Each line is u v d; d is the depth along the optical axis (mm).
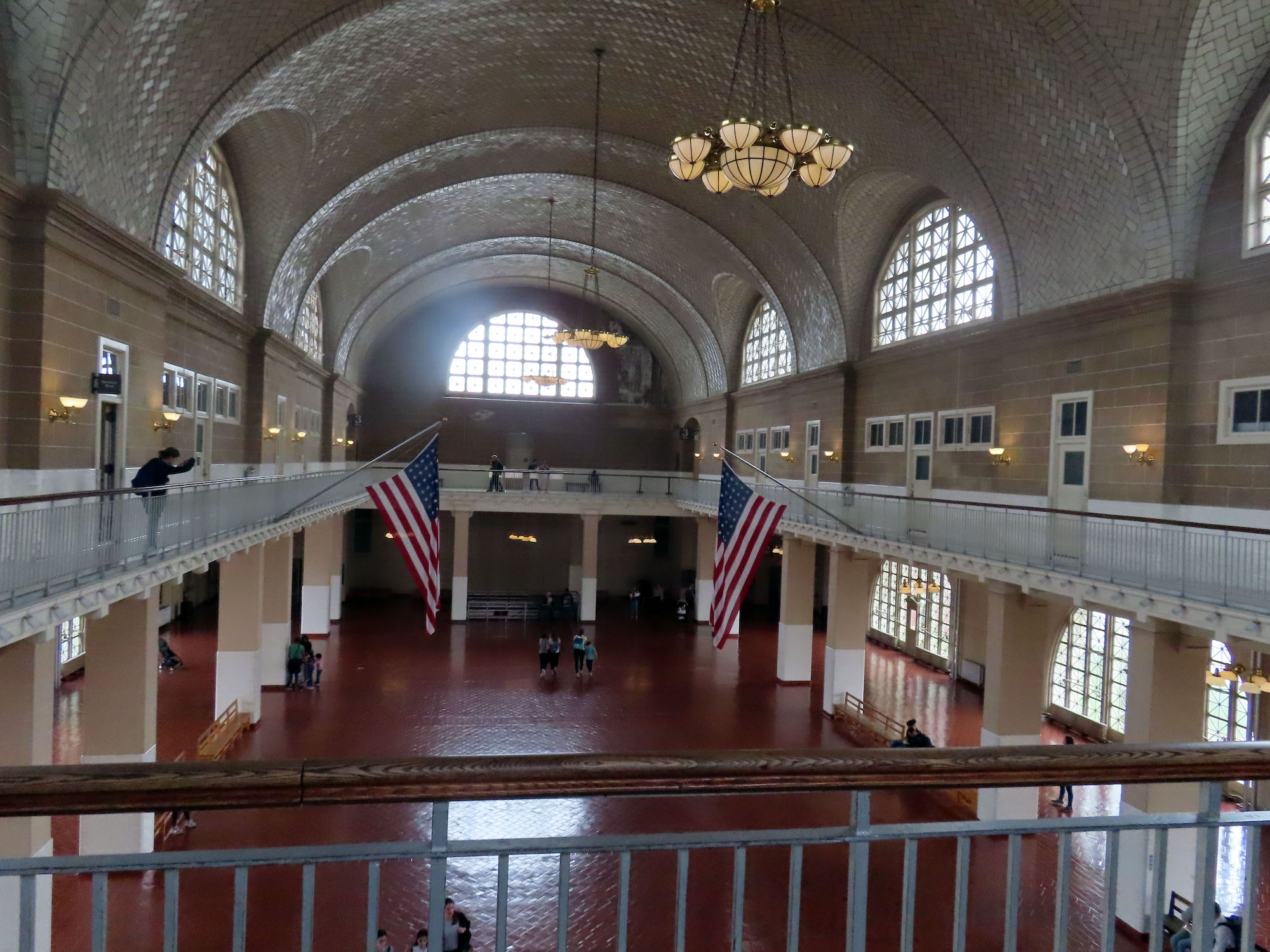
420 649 26875
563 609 33938
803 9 15562
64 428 10883
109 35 10453
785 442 28188
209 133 14000
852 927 2430
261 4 12961
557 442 39781
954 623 24516
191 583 29594
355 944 10148
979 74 14656
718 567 13508
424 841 2260
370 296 30938
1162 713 11477
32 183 10180
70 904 11008
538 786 2242
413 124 20359
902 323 21734
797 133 10898
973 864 12711
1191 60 11945
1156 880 2602
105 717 11641
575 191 27062
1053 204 15227
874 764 2373
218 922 10547
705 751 2355
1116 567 11906
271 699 20844
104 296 11930
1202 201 13031
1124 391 14188
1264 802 14195
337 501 23562
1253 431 12195
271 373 21656
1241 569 9969
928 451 20031
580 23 17641
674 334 36875
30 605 7957
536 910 11094
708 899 11461
